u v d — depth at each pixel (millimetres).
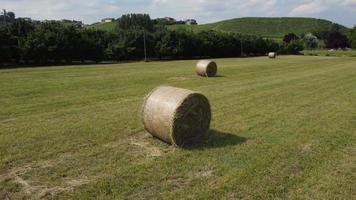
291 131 9898
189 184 6453
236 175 6816
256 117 11625
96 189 6234
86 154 7965
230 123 10789
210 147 8469
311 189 6301
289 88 18375
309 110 12750
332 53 80000
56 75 25828
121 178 6688
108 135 9430
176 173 6926
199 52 64188
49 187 6324
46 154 7934
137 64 41969
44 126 10336
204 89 18000
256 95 16047
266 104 13875
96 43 50469
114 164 7363
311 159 7699
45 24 48531
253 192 6156
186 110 8531
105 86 19297
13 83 20500
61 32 47281
